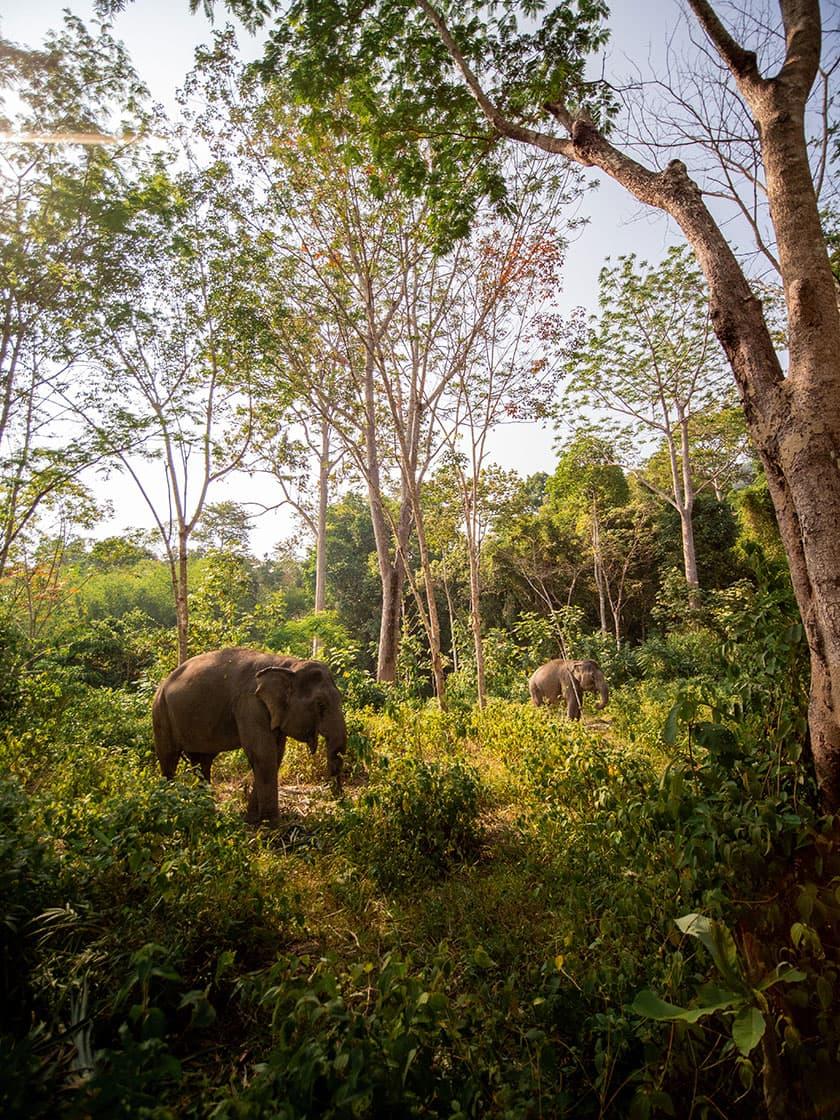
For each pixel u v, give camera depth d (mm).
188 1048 2979
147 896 3615
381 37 5344
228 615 15438
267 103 11172
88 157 10086
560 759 6578
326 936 3951
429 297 13125
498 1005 2877
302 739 6566
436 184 6156
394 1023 2312
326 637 18719
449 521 20188
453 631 22594
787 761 3178
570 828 5109
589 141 4668
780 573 3711
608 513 27609
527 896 4391
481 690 13625
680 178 3902
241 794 7234
